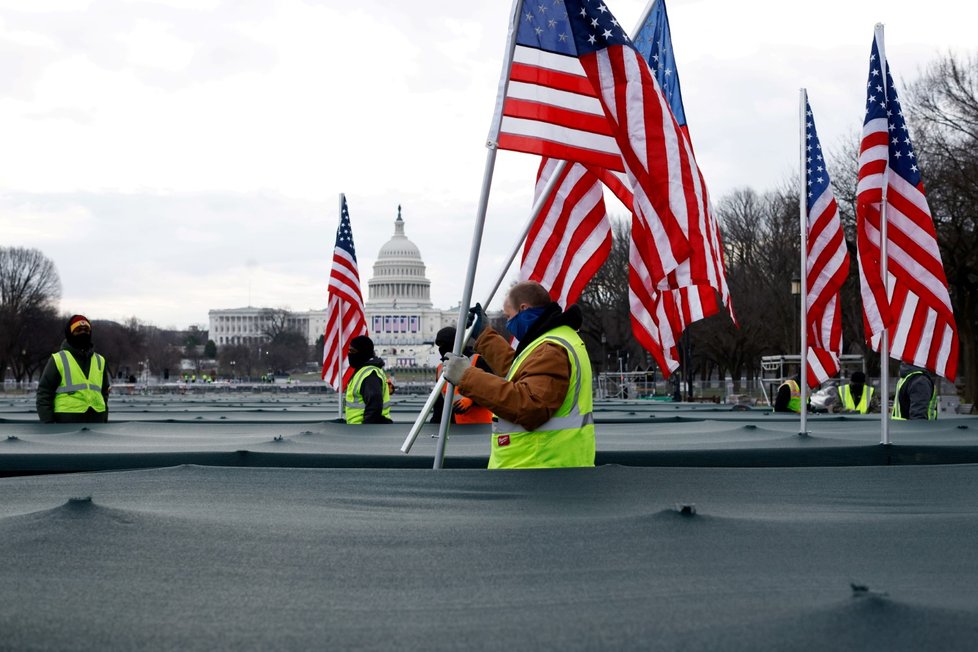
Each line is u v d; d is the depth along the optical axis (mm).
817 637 3162
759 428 11789
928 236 10555
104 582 3801
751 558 4246
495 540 4527
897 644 3109
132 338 159000
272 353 187250
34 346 129875
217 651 3092
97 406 14438
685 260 8172
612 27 8344
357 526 4828
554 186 9297
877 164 10633
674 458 9398
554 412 6887
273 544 4426
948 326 10508
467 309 8188
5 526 4633
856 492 6164
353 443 10484
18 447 9969
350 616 3455
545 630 3289
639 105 8289
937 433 12250
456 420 12367
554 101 8625
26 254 129000
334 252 20906
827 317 13547
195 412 21688
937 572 4062
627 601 3611
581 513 5301
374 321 196125
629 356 73188
